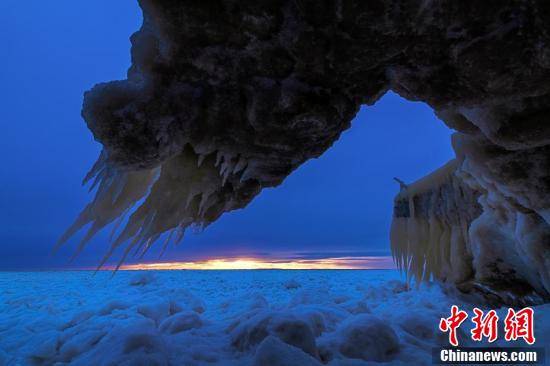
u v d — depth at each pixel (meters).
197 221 3.24
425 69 2.16
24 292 6.73
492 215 4.77
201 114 2.33
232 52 2.13
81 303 5.37
